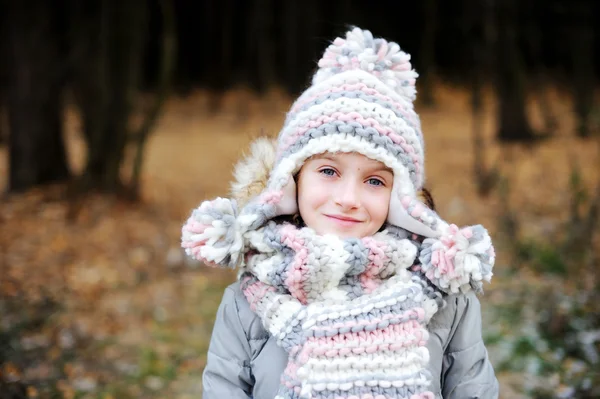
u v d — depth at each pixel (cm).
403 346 156
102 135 842
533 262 605
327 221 167
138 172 855
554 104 1484
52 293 568
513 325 479
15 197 838
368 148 162
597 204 605
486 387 171
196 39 2002
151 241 726
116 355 466
